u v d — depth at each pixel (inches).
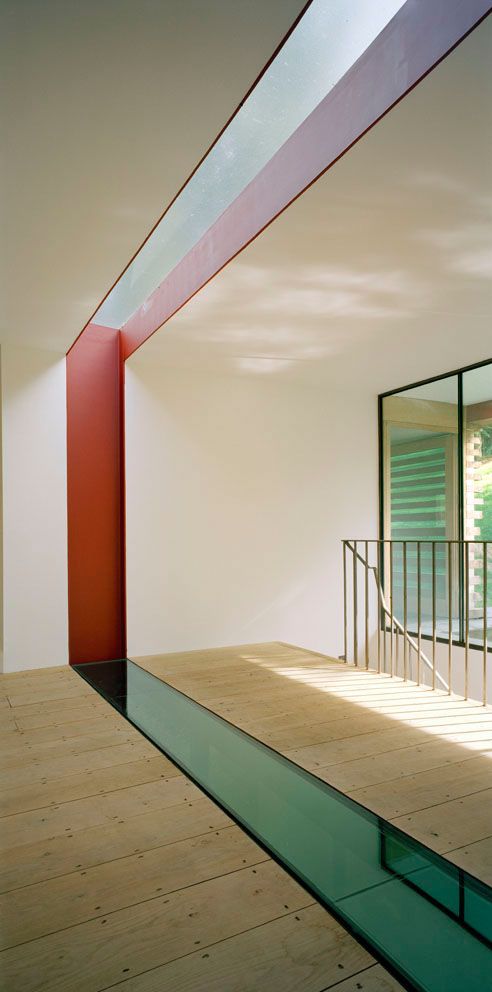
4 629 164.4
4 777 94.3
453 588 199.0
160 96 72.1
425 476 211.0
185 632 190.4
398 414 223.9
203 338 162.6
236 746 106.6
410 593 217.8
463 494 195.3
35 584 168.6
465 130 77.4
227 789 89.6
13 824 79.4
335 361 185.6
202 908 61.9
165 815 81.7
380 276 122.0
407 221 100.1
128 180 88.7
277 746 106.4
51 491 171.3
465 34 63.1
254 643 202.1
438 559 205.5
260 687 145.5
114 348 189.8
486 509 187.2
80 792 88.9
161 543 187.8
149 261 145.0
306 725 117.1
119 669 166.1
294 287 127.0
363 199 93.4
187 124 77.1
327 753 102.7
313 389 219.0
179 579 190.2
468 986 51.3
